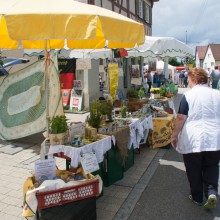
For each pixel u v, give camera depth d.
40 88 7.09
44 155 4.05
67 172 3.72
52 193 3.20
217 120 3.88
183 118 3.95
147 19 25.89
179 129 4.01
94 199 3.57
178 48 7.22
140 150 6.98
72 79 11.27
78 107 12.39
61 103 7.03
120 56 7.90
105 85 12.66
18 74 7.38
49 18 3.04
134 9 21.11
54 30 3.05
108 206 4.23
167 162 6.12
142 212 4.07
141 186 4.89
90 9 3.46
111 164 4.86
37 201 3.14
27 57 10.97
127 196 4.54
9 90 7.55
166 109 9.02
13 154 6.59
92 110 4.78
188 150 3.90
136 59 18.22
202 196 4.17
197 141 3.83
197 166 4.01
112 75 6.41
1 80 7.66
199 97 3.89
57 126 3.99
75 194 3.35
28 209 3.16
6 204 4.28
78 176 3.69
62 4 3.44
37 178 3.56
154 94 9.33
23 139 7.82
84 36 3.12
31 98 7.24
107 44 5.55
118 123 5.22
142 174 5.44
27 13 3.00
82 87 12.48
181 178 5.24
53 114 7.02
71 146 3.93
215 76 16.27
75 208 3.38
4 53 11.27
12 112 7.54
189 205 4.23
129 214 4.02
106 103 5.35
